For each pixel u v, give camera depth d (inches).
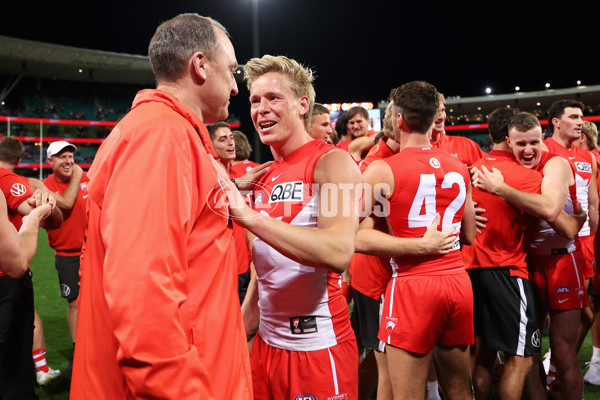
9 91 1295.5
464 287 83.0
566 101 139.9
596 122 1139.3
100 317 44.4
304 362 65.8
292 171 65.8
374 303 108.2
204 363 44.1
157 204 40.4
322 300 66.6
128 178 40.9
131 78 1430.9
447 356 85.4
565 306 106.1
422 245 78.7
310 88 69.2
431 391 112.4
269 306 68.7
